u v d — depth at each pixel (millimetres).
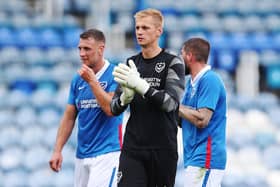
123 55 52719
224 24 60531
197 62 22578
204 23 60000
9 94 48406
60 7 59219
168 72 19547
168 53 19844
